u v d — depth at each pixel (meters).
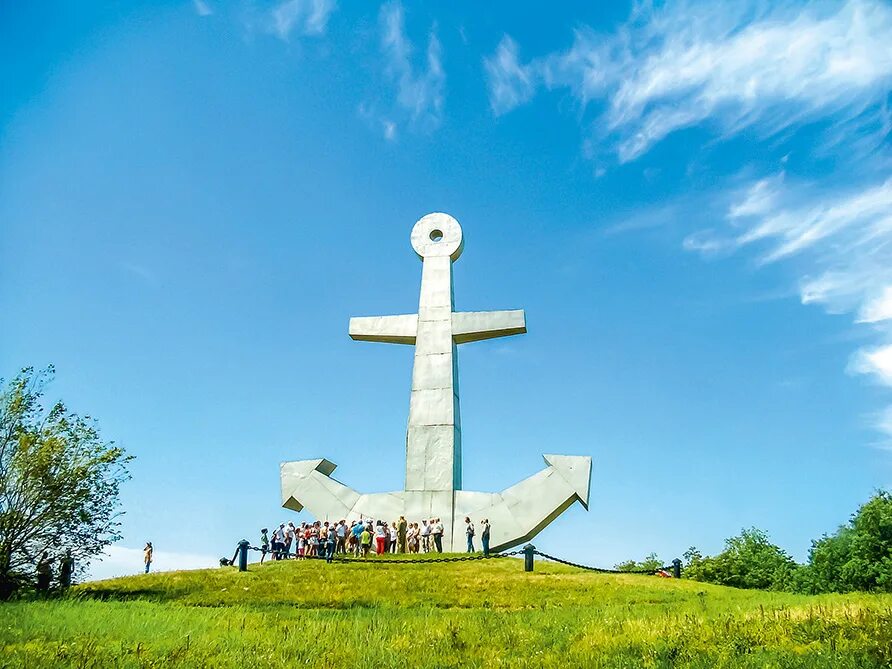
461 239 35.53
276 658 10.57
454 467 31.88
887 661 9.23
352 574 22.11
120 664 9.98
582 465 31.02
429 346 33.59
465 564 24.58
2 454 19.12
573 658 10.45
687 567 33.09
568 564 23.78
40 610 14.26
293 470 33.16
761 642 10.58
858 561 23.58
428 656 10.88
